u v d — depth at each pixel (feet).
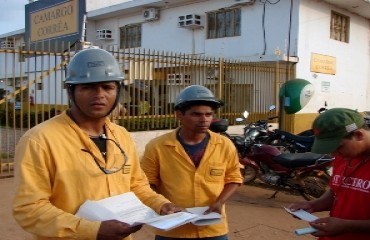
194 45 47.62
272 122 38.81
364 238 6.79
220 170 8.70
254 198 20.67
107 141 6.33
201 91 8.51
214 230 8.41
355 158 6.86
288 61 38.45
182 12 48.65
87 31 59.06
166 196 8.69
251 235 15.05
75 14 43.62
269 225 16.25
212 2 45.32
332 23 44.80
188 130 8.67
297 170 19.27
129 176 6.57
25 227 5.49
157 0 48.06
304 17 39.99
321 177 18.88
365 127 6.79
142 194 7.00
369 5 44.34
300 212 7.54
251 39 42.45
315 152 6.86
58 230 5.31
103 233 5.32
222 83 34.32
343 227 6.56
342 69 47.01
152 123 30.37
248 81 36.63
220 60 34.06
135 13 54.19
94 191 5.91
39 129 5.80
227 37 44.50
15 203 5.48
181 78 31.65
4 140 35.78
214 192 8.60
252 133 26.35
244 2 42.01
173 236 8.33
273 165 20.17
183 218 6.28
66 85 6.15
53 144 5.74
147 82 29.84
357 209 6.82
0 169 23.52
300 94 30.17
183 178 8.59
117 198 6.07
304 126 41.37
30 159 5.57
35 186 5.52
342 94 47.37
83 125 6.19
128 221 5.71
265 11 41.29
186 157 8.61
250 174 22.34
